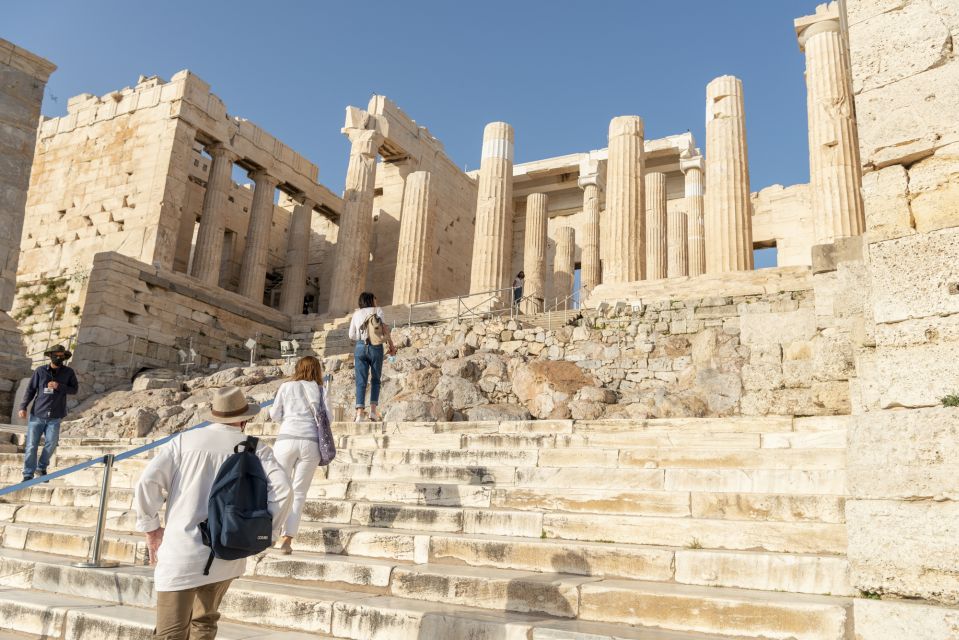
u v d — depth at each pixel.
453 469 6.78
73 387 9.59
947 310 3.71
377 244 31.41
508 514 5.45
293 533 5.41
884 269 3.97
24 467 9.04
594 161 31.33
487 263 24.08
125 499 7.50
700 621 3.78
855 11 4.44
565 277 31.39
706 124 21.31
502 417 12.91
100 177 25.75
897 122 4.13
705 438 7.07
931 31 4.11
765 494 5.00
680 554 4.39
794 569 4.06
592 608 4.06
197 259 25.44
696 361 13.40
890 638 3.38
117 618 4.52
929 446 3.55
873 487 3.67
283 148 29.47
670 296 18.25
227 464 3.31
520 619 4.00
